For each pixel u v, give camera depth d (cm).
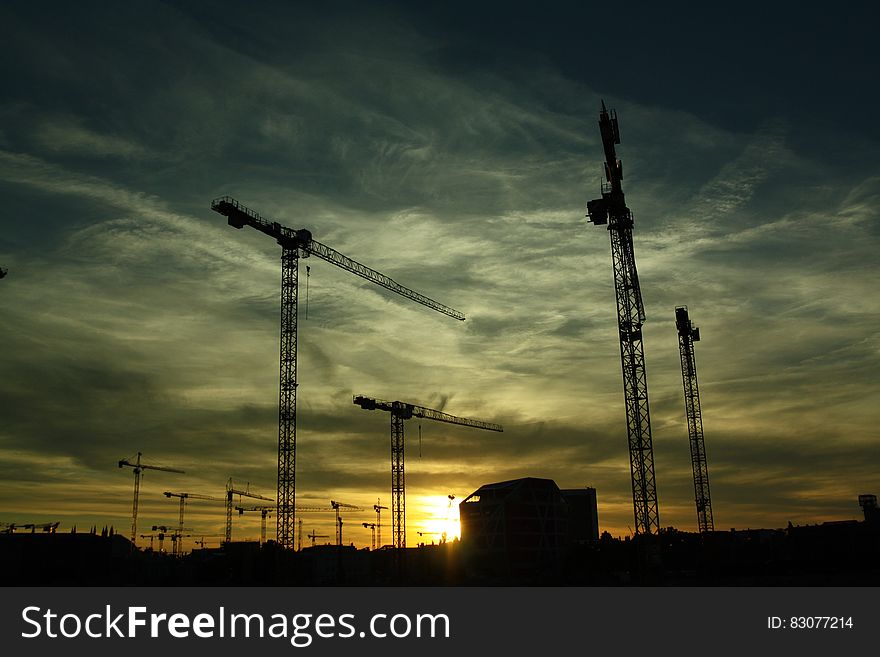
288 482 16912
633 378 13788
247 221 17450
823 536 19950
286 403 17350
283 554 17812
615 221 14312
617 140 14062
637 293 13975
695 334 19950
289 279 18325
